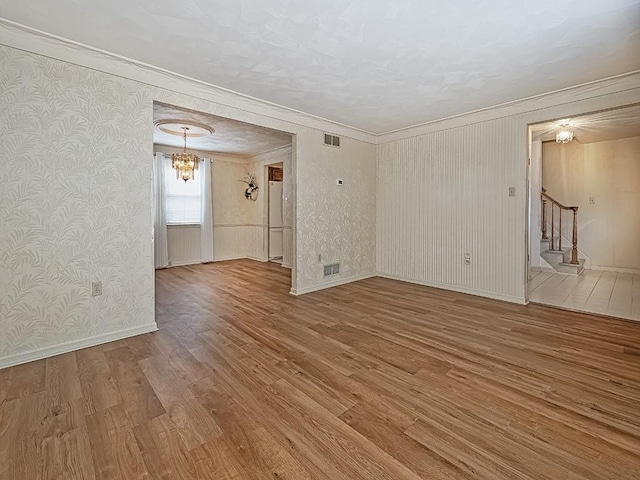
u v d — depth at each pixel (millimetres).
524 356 2488
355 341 2795
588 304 3875
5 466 1407
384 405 1861
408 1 1986
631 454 1463
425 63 2809
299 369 2293
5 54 2275
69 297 2604
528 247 3959
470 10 2072
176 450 1503
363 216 5328
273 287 4832
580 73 3014
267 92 3490
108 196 2771
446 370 2273
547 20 2174
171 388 2037
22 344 2404
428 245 4859
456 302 4004
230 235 7641
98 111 2689
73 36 2406
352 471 1381
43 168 2457
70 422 1702
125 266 2883
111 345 2715
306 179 4449
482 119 4152
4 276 2328
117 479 1339
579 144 6148
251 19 2186
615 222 5840
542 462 1421
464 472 1368
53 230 2518
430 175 4773
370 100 3725
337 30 2307
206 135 5391
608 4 2004
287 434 1615
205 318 3410
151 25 2264
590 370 2256
